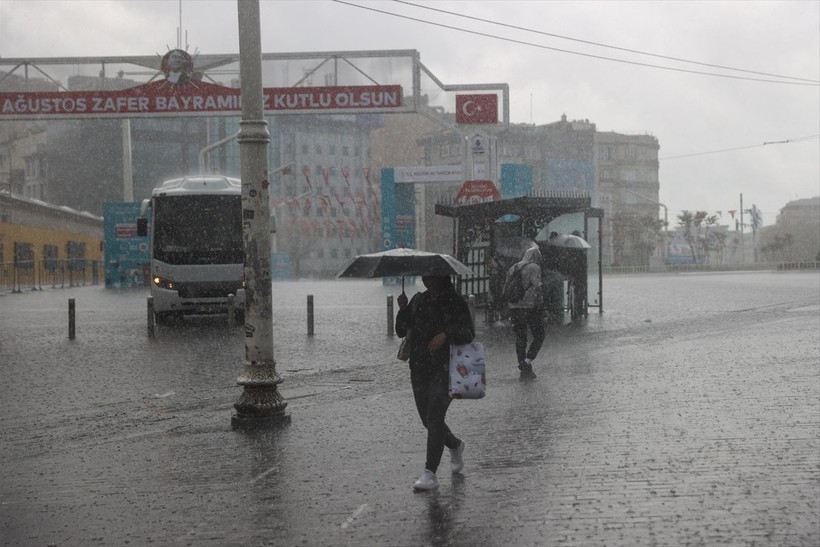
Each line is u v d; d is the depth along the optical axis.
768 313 26.08
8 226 50.75
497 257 22.86
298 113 30.47
